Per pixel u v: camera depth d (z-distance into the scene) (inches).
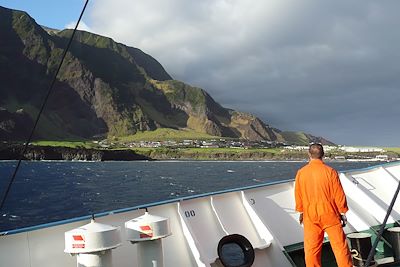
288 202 308.0
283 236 291.3
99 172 5698.8
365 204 327.3
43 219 1717.5
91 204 2242.9
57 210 2004.2
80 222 223.6
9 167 6850.4
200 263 237.3
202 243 255.6
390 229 293.0
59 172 5590.6
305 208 223.9
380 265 278.1
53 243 212.7
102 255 184.4
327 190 219.1
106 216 230.7
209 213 271.4
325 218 218.5
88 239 181.8
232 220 275.1
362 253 266.2
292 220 301.4
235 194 289.9
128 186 3444.9
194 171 6112.2
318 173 221.5
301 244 294.7
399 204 342.6
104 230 185.5
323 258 296.7
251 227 277.3
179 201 260.5
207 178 4530.0
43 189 3161.9
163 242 239.8
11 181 206.5
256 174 5270.7
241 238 258.7
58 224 216.8
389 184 360.2
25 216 1803.6
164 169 6781.5
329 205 218.5
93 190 3075.8
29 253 204.8
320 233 221.8
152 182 3905.0
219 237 264.1
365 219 319.0
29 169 6318.9
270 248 268.2
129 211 239.5
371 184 355.6
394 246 286.8
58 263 210.7
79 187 3331.7
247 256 254.2
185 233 247.1
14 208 2075.5
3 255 198.1
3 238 200.2
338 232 217.6
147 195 2714.1
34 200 2440.9
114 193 2856.8
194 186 3464.6
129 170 6348.4
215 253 255.3
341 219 222.4
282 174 5231.3
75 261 215.2
